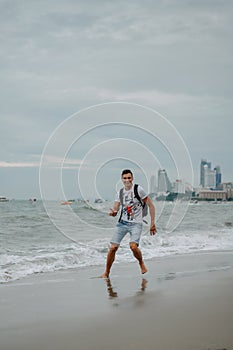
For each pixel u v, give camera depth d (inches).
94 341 133.0
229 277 257.9
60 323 154.0
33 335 140.0
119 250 397.7
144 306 178.7
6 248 398.3
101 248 396.5
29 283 239.8
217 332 138.6
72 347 127.9
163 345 127.3
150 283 237.5
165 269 296.7
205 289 216.8
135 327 147.0
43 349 126.6
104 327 147.9
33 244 434.0
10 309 176.1
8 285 233.1
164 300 190.1
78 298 197.8
